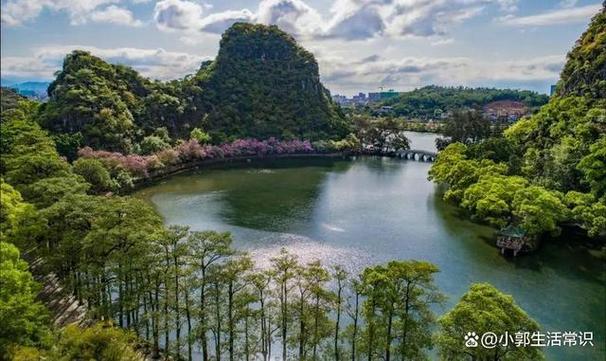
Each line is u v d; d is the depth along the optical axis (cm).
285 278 3859
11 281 3594
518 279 6234
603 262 6825
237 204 10631
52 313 4791
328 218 9450
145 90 18012
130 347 3769
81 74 14838
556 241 7675
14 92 19550
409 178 14275
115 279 4416
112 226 4403
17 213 4872
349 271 6494
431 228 8688
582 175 8344
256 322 4216
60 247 4684
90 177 9662
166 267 4112
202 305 3872
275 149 18888
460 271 6506
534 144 10656
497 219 7912
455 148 11881
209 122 19238
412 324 3484
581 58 12019
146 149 14475
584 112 9912
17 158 6838
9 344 3108
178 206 10331
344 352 3934
